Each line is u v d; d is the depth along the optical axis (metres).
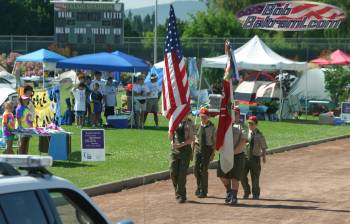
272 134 34.38
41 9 113.25
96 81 35.09
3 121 21.45
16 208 4.93
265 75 51.53
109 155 24.45
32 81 57.62
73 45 69.69
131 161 23.02
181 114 16.94
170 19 18.28
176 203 16.80
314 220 14.92
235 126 16.61
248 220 14.83
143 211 15.70
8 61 69.00
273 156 27.22
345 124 41.94
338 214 15.64
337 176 21.95
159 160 23.42
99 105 34.69
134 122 35.69
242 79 52.50
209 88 48.97
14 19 108.88
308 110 47.16
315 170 23.36
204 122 17.55
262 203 17.02
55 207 5.35
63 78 57.84
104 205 16.39
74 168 21.05
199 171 17.62
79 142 27.98
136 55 76.06
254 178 17.66
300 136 33.75
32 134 21.59
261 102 43.84
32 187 5.12
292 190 19.12
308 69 47.00
